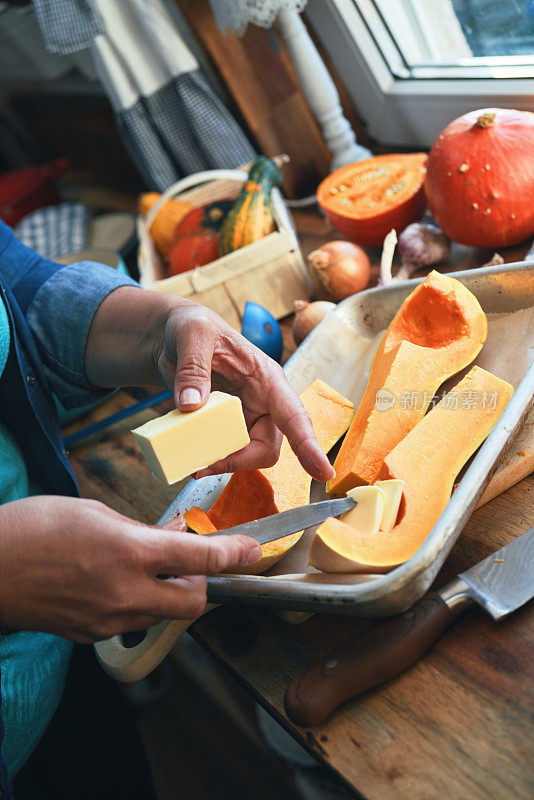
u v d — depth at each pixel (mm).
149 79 1247
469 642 500
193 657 1437
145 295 699
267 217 1010
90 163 2021
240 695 1375
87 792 806
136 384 748
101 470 905
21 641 639
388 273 828
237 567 545
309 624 567
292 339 958
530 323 647
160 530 457
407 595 466
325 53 1199
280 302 995
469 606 508
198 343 557
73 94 1833
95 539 440
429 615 489
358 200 972
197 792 1277
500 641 492
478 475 500
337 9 1090
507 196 794
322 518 521
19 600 453
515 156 786
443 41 1073
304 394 690
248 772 1266
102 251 1137
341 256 917
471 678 479
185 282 955
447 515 475
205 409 512
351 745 470
